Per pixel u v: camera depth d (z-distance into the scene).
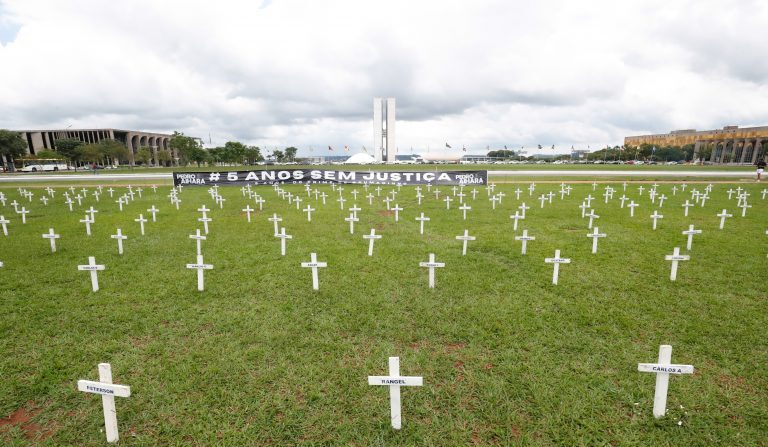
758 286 7.43
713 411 4.06
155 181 38.53
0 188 32.81
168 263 9.39
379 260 9.46
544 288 7.50
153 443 3.73
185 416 4.09
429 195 24.98
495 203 20.31
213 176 31.97
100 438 3.80
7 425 3.98
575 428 3.87
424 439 3.73
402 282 7.88
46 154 83.50
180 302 6.95
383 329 5.89
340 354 5.20
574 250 10.29
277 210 18.59
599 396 4.29
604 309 6.49
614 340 5.48
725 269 8.48
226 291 7.44
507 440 3.72
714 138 112.25
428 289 7.47
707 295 7.03
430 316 6.30
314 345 5.43
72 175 51.44
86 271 8.80
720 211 16.77
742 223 13.86
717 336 5.55
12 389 4.54
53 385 4.60
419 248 10.64
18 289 7.68
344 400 4.30
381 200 22.42
